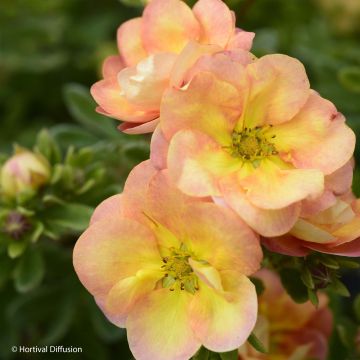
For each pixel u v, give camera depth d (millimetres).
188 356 201
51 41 339
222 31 212
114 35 364
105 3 371
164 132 198
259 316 232
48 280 288
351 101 303
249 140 207
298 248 203
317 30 341
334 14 352
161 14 216
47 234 252
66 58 339
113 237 203
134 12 362
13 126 345
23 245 254
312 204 197
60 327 285
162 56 203
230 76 198
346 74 287
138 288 205
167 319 206
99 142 284
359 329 257
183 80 199
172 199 198
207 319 200
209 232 195
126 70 207
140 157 257
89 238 203
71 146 268
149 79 203
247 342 217
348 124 301
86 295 288
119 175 273
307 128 206
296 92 203
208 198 196
